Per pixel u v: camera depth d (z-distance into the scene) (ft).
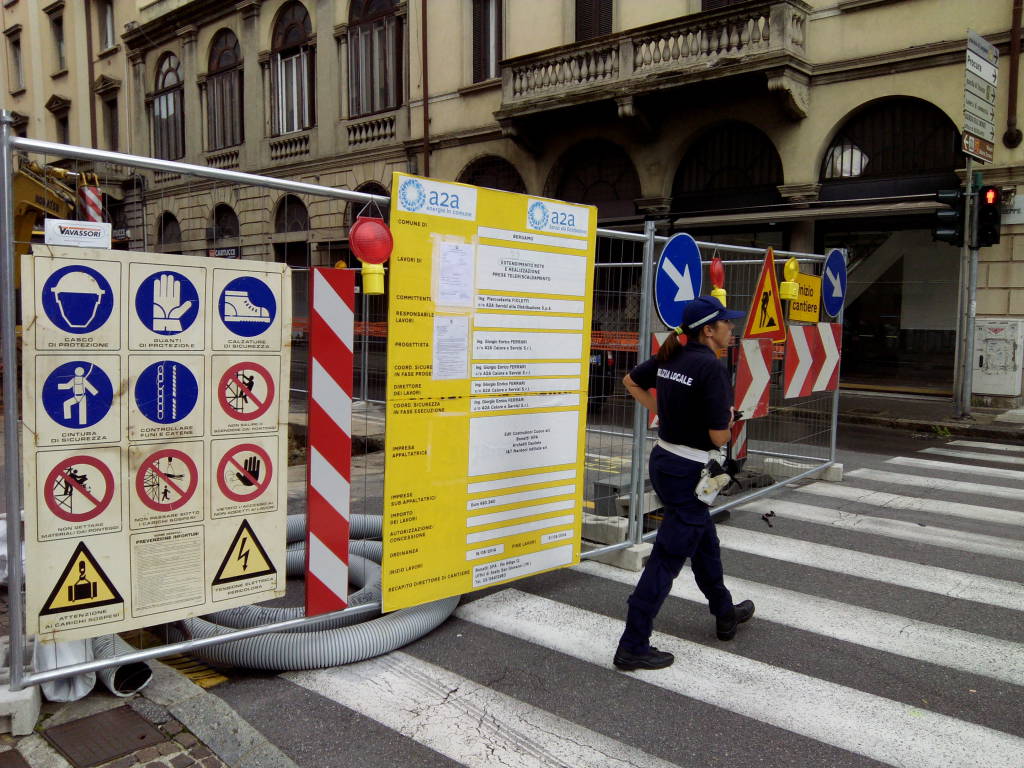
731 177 49.06
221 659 11.55
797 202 45.62
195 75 82.94
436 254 12.01
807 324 22.82
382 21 65.72
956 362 39.27
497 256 12.88
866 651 12.58
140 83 90.07
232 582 10.95
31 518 9.34
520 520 13.83
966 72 35.29
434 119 62.69
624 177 53.67
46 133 103.55
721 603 12.70
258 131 76.84
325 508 11.69
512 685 11.25
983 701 10.98
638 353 16.63
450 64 61.00
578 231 14.17
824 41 43.96
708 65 44.65
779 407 22.57
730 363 20.62
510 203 12.95
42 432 9.30
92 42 92.99
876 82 42.34
